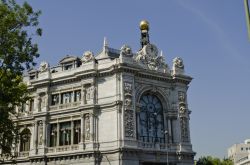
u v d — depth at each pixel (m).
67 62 67.75
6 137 40.38
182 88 67.69
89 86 63.06
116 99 60.06
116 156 57.38
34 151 64.00
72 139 62.53
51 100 66.81
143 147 60.00
